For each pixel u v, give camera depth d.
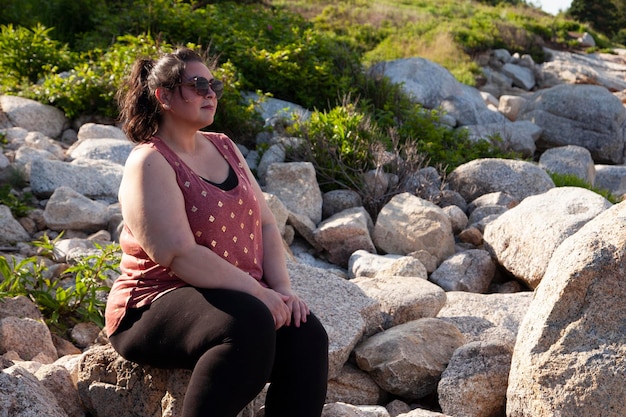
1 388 2.89
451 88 13.35
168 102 2.96
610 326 3.16
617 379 3.07
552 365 3.21
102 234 5.75
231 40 10.16
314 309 4.06
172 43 9.97
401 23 21.98
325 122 7.96
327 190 7.54
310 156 7.63
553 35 27.27
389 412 3.76
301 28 12.18
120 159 7.13
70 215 5.87
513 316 4.73
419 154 8.35
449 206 7.04
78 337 4.35
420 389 3.84
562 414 3.16
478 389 3.61
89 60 9.66
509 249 5.86
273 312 2.84
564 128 13.39
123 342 2.95
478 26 23.11
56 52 9.46
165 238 2.80
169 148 2.96
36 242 5.10
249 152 8.22
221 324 2.67
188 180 2.92
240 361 2.62
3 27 9.62
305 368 2.83
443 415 3.43
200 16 10.92
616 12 36.19
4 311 4.23
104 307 4.54
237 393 2.62
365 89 10.29
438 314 4.80
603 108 13.30
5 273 4.49
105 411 3.19
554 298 3.28
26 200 6.25
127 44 10.20
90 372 3.22
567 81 20.81
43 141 7.32
